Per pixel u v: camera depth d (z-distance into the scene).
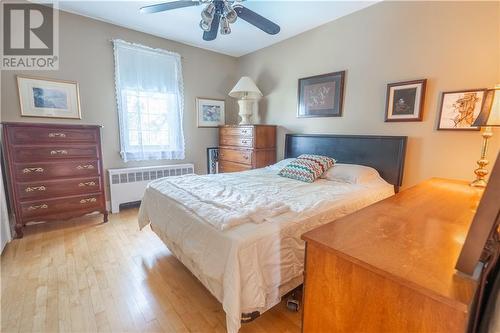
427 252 0.78
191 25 3.10
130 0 2.54
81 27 2.88
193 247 1.45
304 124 3.30
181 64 3.70
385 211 1.19
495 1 1.81
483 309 0.74
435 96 2.14
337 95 2.86
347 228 0.97
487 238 0.61
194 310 1.54
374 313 0.74
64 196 2.63
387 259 0.74
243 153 3.62
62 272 1.92
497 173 0.59
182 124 3.79
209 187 2.07
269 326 1.42
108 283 1.79
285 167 2.70
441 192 1.57
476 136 1.95
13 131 2.30
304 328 0.95
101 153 2.83
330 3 2.47
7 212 2.44
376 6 2.46
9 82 2.55
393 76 2.39
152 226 2.25
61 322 1.42
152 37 3.39
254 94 3.80
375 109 2.56
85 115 3.01
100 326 1.40
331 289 0.84
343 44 2.77
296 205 1.64
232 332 1.15
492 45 1.84
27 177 2.41
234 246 1.17
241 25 2.98
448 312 0.59
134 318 1.46
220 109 4.25
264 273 1.25
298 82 3.29
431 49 2.13
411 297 0.65
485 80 1.88
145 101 3.41
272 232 1.30
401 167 2.35
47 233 2.61
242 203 1.62
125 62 3.19
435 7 2.09
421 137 2.25
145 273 1.92
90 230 2.71
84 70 2.95
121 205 3.47
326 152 2.96
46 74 2.73
